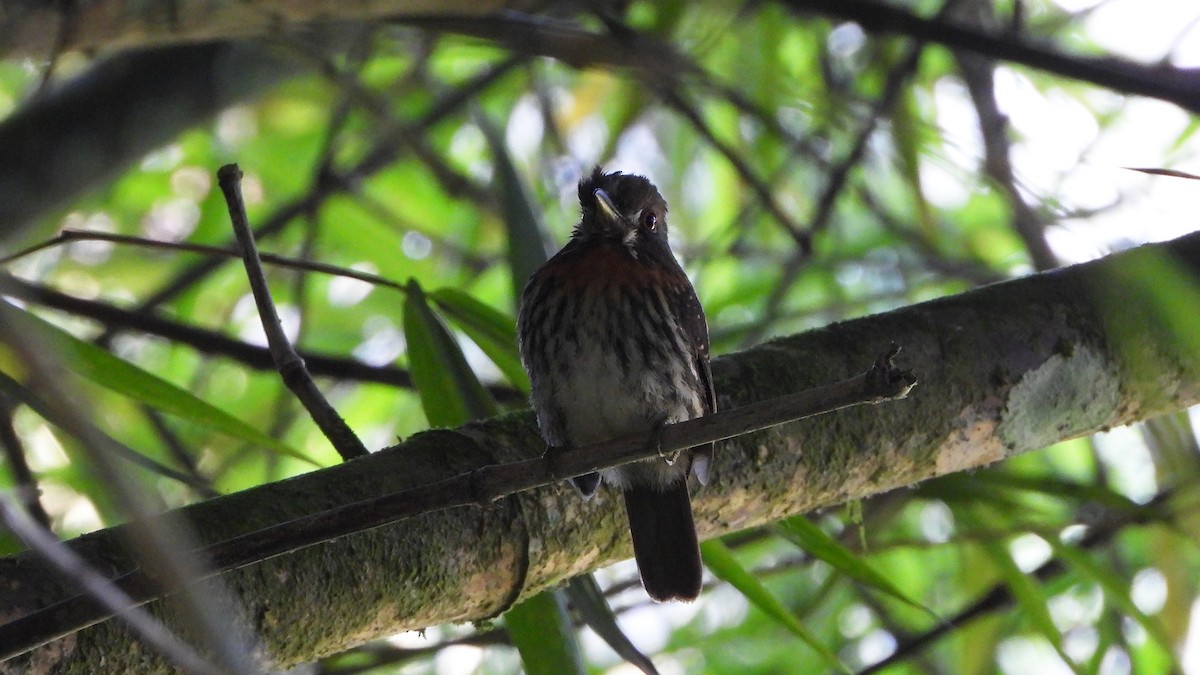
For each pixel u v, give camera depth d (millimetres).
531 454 6480
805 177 13367
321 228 12805
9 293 3332
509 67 12367
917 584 11859
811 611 9820
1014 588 8500
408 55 12469
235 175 6781
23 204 9672
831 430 6895
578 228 8469
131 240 6434
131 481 2578
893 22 7758
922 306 7281
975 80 9805
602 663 11594
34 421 9867
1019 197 9445
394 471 6129
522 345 7895
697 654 11906
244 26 7805
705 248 12242
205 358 11914
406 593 5938
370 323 12938
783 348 7164
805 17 11180
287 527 4691
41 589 5133
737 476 6828
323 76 11602
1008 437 7133
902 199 13547
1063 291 7324
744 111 10562
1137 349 7207
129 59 9922
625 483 6828
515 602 6355
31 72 10711
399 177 13773
